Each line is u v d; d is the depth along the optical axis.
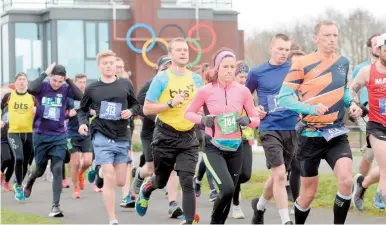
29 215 11.27
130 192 12.48
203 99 8.51
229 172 8.60
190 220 8.98
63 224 10.26
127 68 37.16
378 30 47.50
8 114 14.88
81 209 12.49
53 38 36.47
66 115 13.70
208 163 8.45
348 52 47.81
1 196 14.87
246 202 12.89
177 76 9.34
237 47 39.16
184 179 9.07
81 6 36.91
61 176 11.80
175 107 9.20
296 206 8.94
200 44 37.34
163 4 37.56
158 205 12.77
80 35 36.91
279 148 9.29
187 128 9.21
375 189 12.34
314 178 8.66
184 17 37.50
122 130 9.98
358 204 11.09
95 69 37.12
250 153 10.58
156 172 9.68
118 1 37.66
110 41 37.25
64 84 12.26
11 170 15.85
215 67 8.50
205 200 13.36
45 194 14.98
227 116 8.39
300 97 8.55
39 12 37.06
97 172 14.62
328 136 8.25
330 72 8.38
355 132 27.95
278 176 9.12
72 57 36.84
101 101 9.91
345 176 8.16
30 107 14.84
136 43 36.84
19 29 36.81
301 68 8.42
